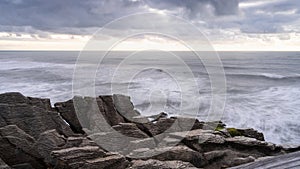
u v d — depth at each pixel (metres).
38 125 7.10
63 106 7.92
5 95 7.27
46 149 6.34
